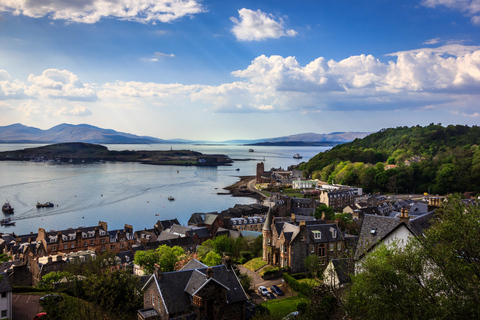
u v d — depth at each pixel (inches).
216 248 5265.8
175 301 2541.8
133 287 2886.3
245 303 2817.4
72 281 3462.1
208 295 2509.8
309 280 3895.2
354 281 1807.3
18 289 3700.8
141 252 4598.9
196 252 5812.0
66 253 5890.8
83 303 2578.7
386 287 1528.1
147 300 2770.7
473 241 1418.6
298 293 3511.3
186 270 2778.1
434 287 1428.4
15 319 2925.7
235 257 5290.4
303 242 4402.1
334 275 2544.3
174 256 4564.5
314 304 2448.3
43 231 6151.6
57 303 2516.0
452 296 1357.0
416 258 1545.3
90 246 6496.1
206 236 7244.1
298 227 4461.1
